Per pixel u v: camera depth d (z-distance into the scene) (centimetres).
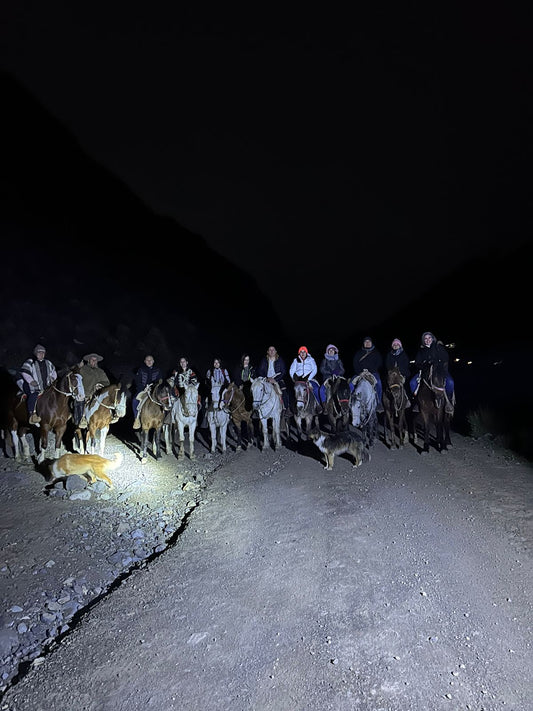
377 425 1653
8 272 2744
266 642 618
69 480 1112
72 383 1242
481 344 5197
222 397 1414
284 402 1532
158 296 3688
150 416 1302
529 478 1149
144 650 612
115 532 953
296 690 539
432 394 1320
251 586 744
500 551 819
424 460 1302
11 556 850
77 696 545
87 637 640
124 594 734
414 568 775
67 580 792
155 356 2731
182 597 722
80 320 2756
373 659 581
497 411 1750
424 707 511
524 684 537
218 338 3759
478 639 610
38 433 1517
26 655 634
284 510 1012
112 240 3922
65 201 3788
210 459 1390
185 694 541
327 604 690
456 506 1001
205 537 912
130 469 1277
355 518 956
